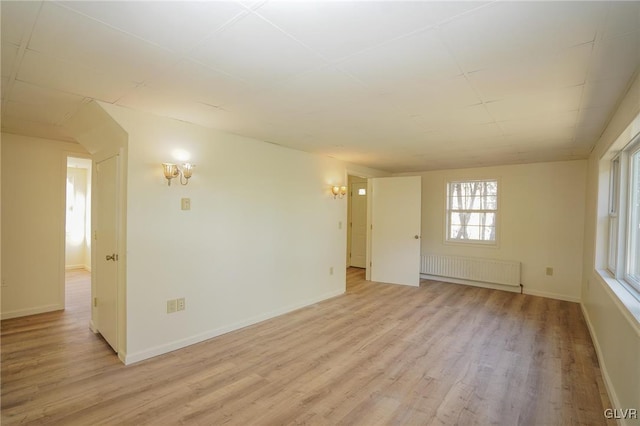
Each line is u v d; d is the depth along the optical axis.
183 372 2.72
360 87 2.30
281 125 3.30
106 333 3.26
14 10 1.43
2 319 3.89
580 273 5.09
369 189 6.55
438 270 6.42
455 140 3.89
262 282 4.05
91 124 3.06
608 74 2.02
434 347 3.31
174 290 3.16
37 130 3.65
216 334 3.52
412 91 2.36
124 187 2.87
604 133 3.29
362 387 2.54
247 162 3.83
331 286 5.26
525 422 2.14
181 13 1.45
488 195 6.02
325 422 2.11
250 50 1.79
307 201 4.75
